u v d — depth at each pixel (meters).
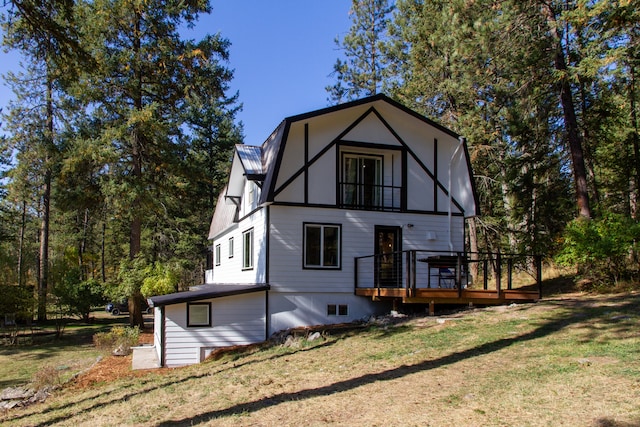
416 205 17.69
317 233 16.53
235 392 8.84
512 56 19.58
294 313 16.05
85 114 23.89
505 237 27.45
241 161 17.81
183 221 39.69
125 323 30.80
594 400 6.25
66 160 22.20
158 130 23.09
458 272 14.34
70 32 11.02
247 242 19.52
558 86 18.62
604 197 25.73
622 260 15.99
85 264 43.53
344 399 7.50
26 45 12.46
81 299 24.48
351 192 17.31
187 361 14.74
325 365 10.26
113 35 23.44
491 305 15.28
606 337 9.40
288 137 16.44
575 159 18.00
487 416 6.10
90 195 23.91
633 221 15.73
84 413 8.80
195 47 24.30
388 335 12.54
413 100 28.42
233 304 15.47
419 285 17.28
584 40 18.31
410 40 28.45
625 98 21.22
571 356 8.46
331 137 16.89
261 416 7.04
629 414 5.65
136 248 25.22
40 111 28.03
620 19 15.12
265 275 15.94
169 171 24.95
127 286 23.45
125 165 24.03
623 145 22.72
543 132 20.48
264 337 15.66
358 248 16.88
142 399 9.34
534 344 9.64
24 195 29.28
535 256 15.12
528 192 21.17
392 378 8.50
